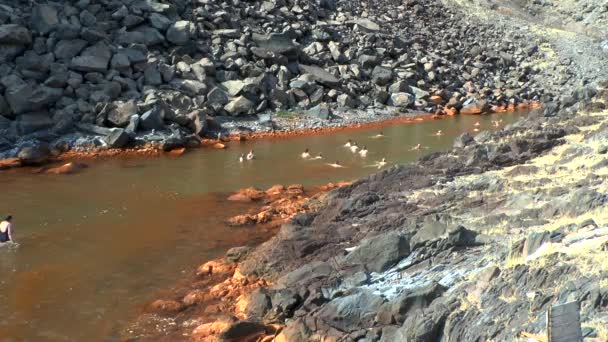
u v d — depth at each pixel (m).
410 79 44.94
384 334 11.06
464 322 10.09
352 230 16.78
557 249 11.40
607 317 8.73
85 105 30.25
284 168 27.42
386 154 30.53
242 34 39.97
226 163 27.88
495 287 10.60
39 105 29.19
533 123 25.72
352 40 46.16
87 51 32.25
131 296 14.81
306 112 37.66
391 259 13.98
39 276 15.73
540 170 19.00
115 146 28.81
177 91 33.56
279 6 45.53
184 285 15.40
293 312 13.21
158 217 20.45
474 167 21.33
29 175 24.83
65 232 18.84
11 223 18.28
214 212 21.09
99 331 13.16
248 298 14.02
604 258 10.26
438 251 13.84
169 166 26.98
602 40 64.94
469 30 59.47
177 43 36.44
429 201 18.28
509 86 51.19
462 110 44.94
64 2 34.56
